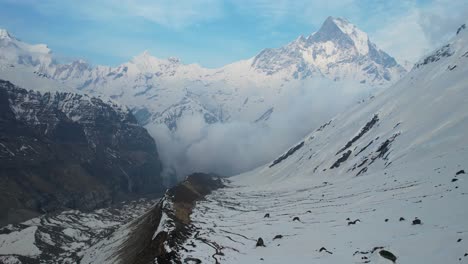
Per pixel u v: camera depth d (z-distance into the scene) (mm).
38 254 159125
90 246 162000
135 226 140000
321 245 60156
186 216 117125
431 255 42500
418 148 140875
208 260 63719
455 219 52438
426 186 82000
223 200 174625
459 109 150875
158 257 68625
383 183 109750
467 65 195625
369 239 55812
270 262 57219
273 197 167125
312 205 112250
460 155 102062
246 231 89188
